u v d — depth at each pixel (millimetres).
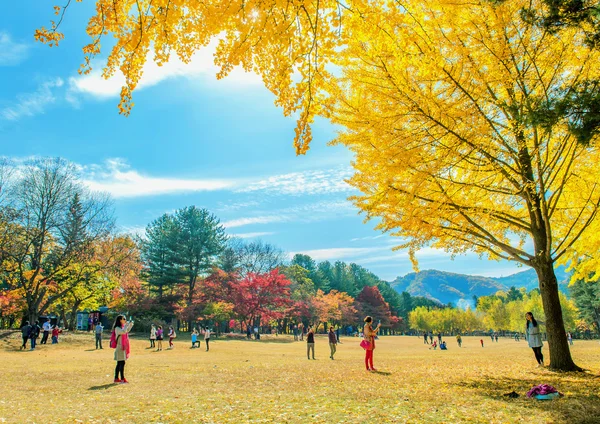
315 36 4105
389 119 7516
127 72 4004
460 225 9570
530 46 7348
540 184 8688
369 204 8875
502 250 10367
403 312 112312
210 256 50312
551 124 5117
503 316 81188
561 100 5098
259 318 50188
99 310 42719
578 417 4895
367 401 6441
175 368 12914
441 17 7227
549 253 9539
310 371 11305
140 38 3826
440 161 7719
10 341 24312
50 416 5469
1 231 28859
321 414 5480
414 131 7625
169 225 50812
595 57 7016
